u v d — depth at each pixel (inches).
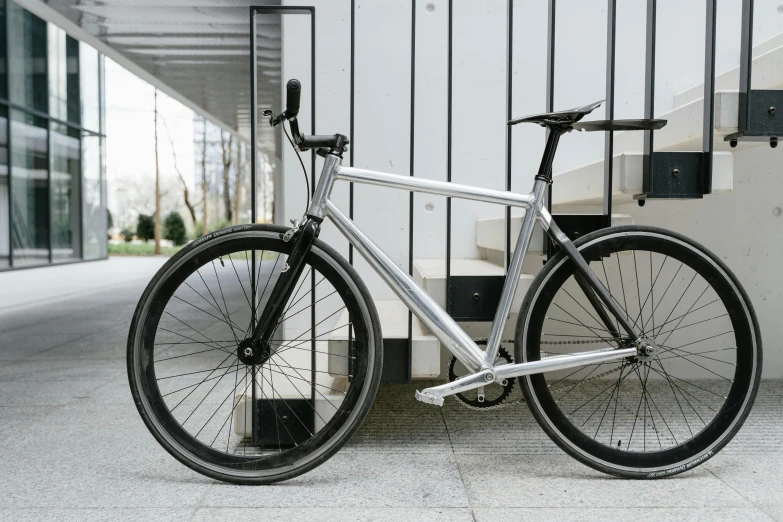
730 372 102.8
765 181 101.9
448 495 56.9
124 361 119.9
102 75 528.1
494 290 72.6
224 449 69.9
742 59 66.6
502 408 85.6
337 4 103.9
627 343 65.7
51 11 155.9
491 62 107.3
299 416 70.4
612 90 71.1
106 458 66.7
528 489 58.5
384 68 106.1
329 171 63.0
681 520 51.6
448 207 72.2
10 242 384.2
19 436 74.2
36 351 130.2
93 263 492.1
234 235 62.8
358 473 62.7
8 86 381.4
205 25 162.7
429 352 72.5
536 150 108.0
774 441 72.0
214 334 153.3
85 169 494.9
